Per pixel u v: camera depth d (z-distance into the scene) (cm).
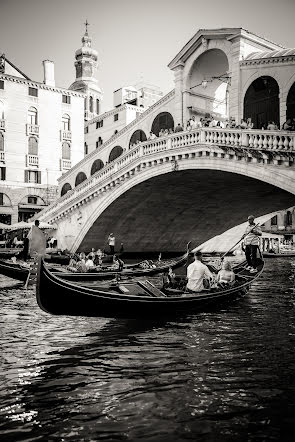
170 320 928
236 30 2034
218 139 1717
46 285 767
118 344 755
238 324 897
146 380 586
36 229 1122
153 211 2650
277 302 1169
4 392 548
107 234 2741
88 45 6138
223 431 448
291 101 1861
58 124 3684
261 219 3338
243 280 1191
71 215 2784
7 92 3447
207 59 2317
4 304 1138
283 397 527
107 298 817
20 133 3497
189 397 530
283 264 2788
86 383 577
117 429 454
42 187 3584
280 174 1530
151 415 484
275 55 1914
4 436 440
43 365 648
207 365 642
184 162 1898
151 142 2075
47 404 514
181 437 437
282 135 1491
